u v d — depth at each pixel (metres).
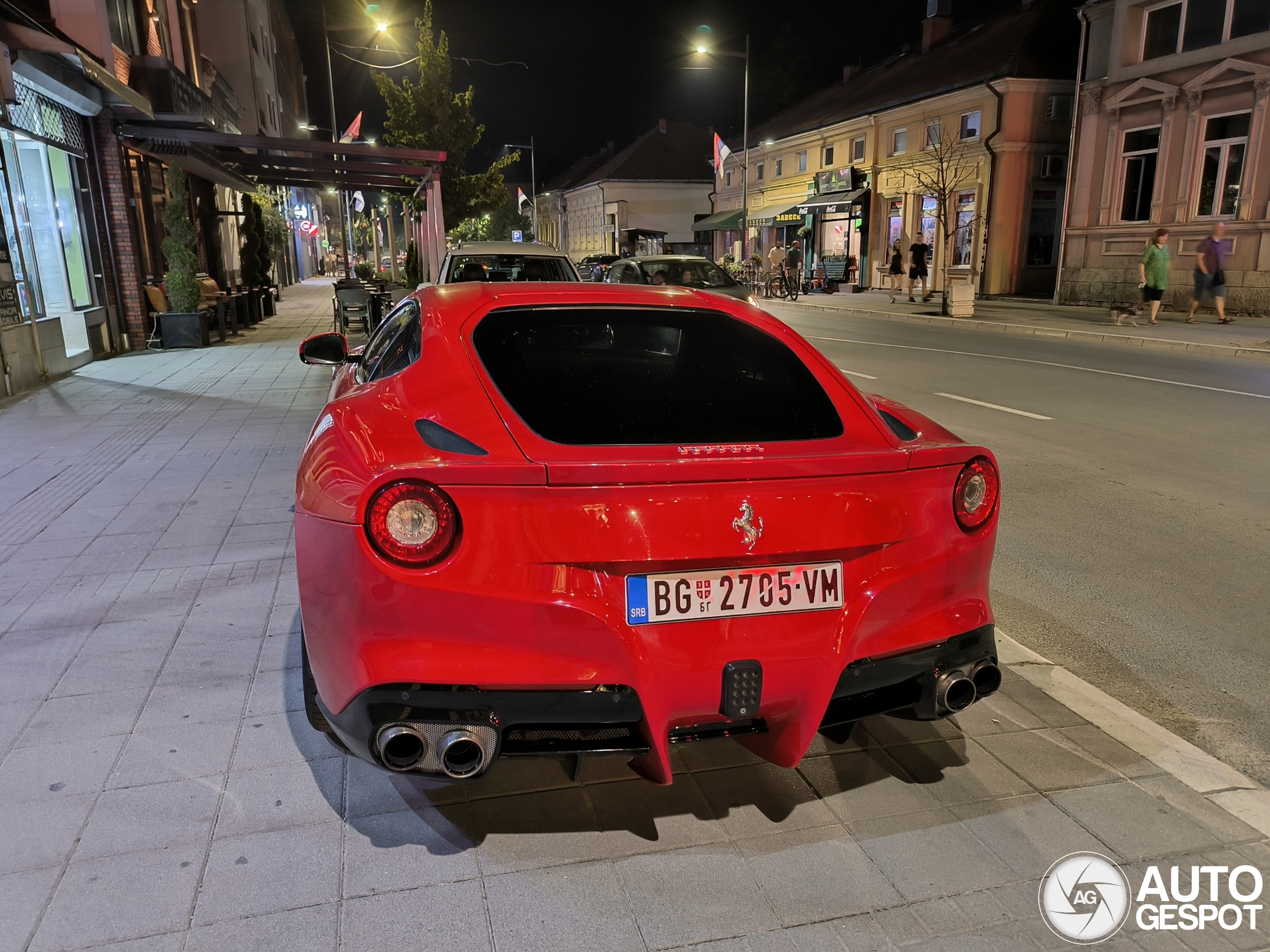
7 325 9.64
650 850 2.35
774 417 2.48
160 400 9.22
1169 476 6.46
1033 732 2.96
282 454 6.78
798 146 37.75
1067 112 26.66
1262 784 2.79
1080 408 9.10
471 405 2.34
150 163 15.84
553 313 2.76
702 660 2.13
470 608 2.01
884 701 2.40
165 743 2.82
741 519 2.11
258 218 21.03
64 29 12.66
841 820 2.48
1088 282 22.09
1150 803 2.57
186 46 20.05
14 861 2.26
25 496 5.62
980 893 2.21
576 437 2.27
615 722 2.12
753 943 2.04
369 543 2.00
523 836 2.40
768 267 33.44
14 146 10.63
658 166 64.50
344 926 2.06
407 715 2.02
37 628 3.66
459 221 25.14
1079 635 3.87
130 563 4.43
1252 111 17.83
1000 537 5.14
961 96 27.86
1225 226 18.38
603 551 2.04
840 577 2.22
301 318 21.09
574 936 2.04
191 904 2.12
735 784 2.65
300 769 2.68
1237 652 3.72
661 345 2.70
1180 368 12.14
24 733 2.87
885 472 2.24
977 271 27.67
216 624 3.71
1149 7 19.81
